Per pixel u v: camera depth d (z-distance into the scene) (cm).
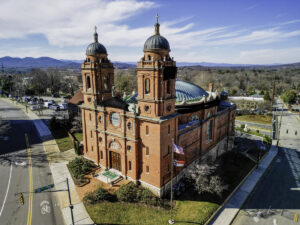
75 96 7238
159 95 3059
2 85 14712
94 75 3847
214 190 3478
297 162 5291
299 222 3156
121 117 3519
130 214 3002
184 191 3641
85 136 4403
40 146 5550
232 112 5672
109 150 3947
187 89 4550
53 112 9594
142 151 3447
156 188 3366
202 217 3020
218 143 5138
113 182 3644
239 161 4969
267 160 5309
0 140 6025
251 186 4053
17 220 2902
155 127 3170
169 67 3050
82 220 2886
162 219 2948
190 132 3947
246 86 18875
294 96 12838
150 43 3030
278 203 3616
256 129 8006
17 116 8869
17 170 4272
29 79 16862
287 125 8806
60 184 3741
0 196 3438
